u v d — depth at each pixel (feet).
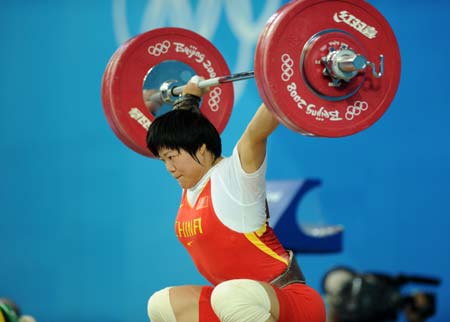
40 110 88.58
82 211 84.74
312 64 30.99
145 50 40.34
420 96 62.28
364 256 64.69
